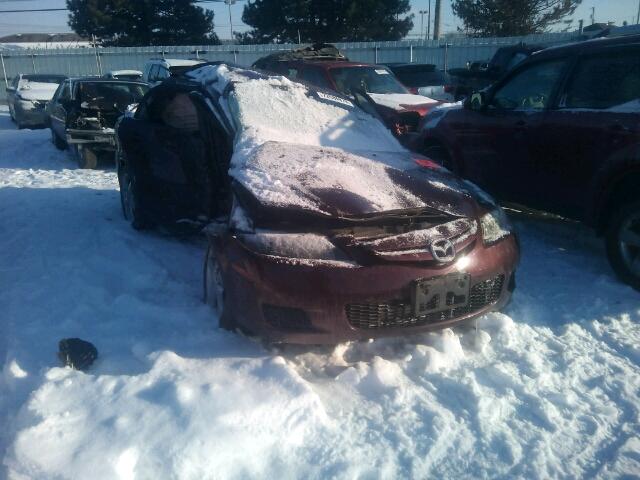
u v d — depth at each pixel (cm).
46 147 1281
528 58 548
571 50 505
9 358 336
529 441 280
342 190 361
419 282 325
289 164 391
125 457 251
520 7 3353
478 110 582
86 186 845
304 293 319
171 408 282
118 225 617
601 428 291
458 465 265
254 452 265
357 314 325
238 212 360
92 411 282
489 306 364
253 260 328
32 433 263
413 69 1454
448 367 342
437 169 434
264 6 3653
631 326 393
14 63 2977
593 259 513
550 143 499
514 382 324
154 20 4116
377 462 264
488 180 580
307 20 3638
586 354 358
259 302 326
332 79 980
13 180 908
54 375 313
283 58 1088
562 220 629
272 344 354
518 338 376
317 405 294
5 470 247
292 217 335
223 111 469
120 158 624
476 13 3444
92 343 353
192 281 461
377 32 3628
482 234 365
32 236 580
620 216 443
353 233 333
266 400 290
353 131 476
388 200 357
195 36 4219
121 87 1120
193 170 485
